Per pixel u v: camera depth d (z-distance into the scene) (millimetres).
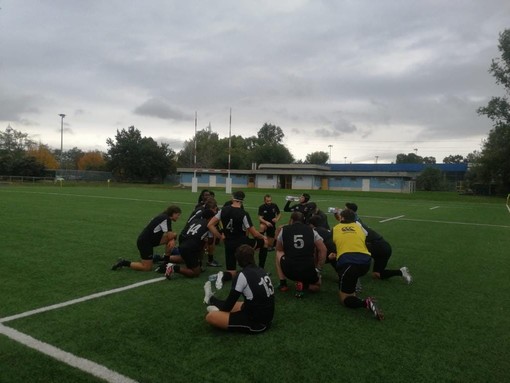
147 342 3801
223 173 58500
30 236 9586
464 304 5281
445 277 6789
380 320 4547
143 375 3180
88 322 4270
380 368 3414
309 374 3271
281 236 5508
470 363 3557
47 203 18922
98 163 77750
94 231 10555
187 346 3729
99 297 5141
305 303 5148
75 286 5613
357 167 73000
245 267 4066
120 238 9562
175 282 5934
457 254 8953
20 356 3455
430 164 66875
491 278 6773
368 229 6410
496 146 41344
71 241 9062
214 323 4004
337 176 55812
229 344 3795
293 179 56562
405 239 11031
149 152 61531
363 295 5605
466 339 4090
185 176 59906
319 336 4055
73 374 3168
